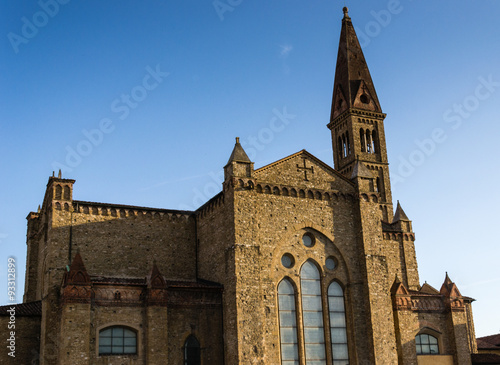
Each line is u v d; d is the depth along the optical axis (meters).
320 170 67.19
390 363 61.97
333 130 107.81
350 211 67.12
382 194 100.69
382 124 104.81
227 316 58.72
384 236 85.00
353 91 104.31
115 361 54.38
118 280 60.41
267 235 61.56
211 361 58.66
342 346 62.38
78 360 52.25
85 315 53.62
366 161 100.69
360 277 64.75
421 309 71.12
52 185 64.12
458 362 69.69
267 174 63.91
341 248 65.00
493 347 93.31
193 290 59.78
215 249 64.75
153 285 57.06
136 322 56.25
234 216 59.47
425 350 70.19
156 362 55.00
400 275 84.12
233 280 57.97
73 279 54.09
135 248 67.06
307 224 64.00
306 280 62.88
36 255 72.69
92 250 64.50
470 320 91.25
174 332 58.03
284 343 59.84
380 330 62.66
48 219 65.12
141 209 68.75
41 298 66.31
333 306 63.31
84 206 65.56
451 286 72.69
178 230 70.12
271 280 60.28
